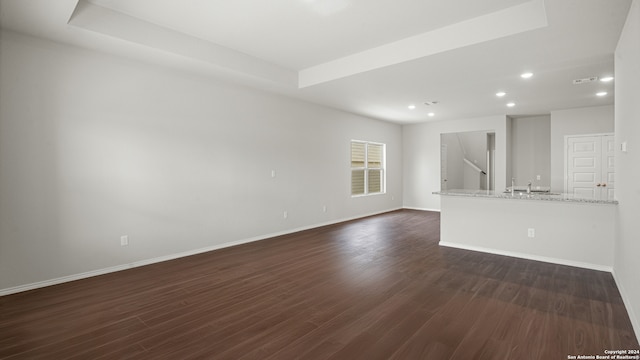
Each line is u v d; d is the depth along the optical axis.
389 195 8.92
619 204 3.25
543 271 3.72
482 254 4.49
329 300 2.94
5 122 3.06
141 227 4.00
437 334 2.32
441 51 3.62
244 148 5.19
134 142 3.92
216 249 4.80
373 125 8.25
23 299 2.96
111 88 3.73
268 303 2.88
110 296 3.04
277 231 5.77
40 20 2.88
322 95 5.78
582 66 4.10
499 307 2.76
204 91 4.62
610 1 2.53
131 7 3.18
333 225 6.80
